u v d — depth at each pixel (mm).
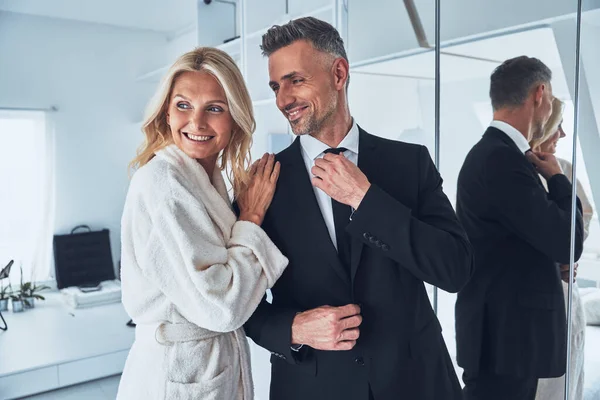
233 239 1055
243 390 1129
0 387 2771
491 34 1459
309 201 1107
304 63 1054
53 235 4367
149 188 1018
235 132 1170
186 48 4566
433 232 994
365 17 1793
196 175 1071
